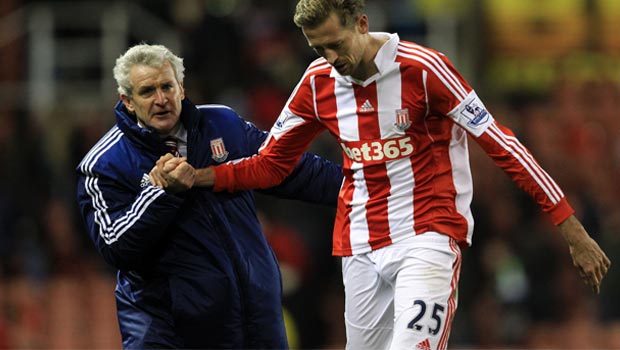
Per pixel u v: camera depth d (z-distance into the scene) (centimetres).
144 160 2003
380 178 1897
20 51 5625
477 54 5606
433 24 5475
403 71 1844
